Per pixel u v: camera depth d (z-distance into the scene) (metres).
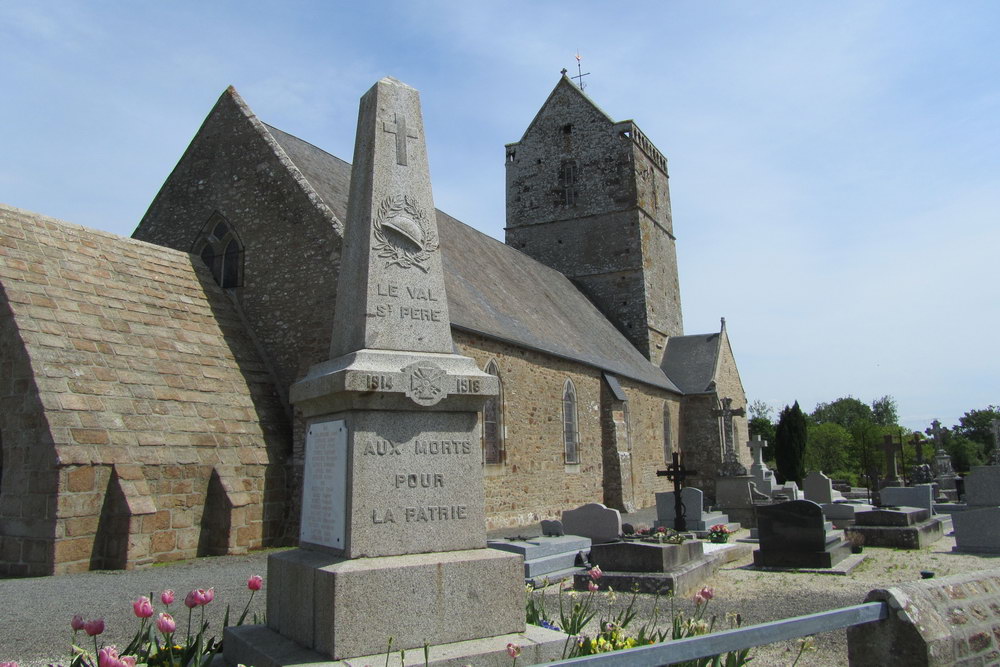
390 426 4.76
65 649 6.29
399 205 5.36
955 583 4.30
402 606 4.33
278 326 16.12
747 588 9.88
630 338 34.62
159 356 13.69
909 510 14.78
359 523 4.51
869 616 3.71
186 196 18.22
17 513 11.03
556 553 11.35
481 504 4.96
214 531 12.65
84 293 13.47
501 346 18.56
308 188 16.47
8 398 11.50
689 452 33.06
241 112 17.98
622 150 36.69
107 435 11.52
